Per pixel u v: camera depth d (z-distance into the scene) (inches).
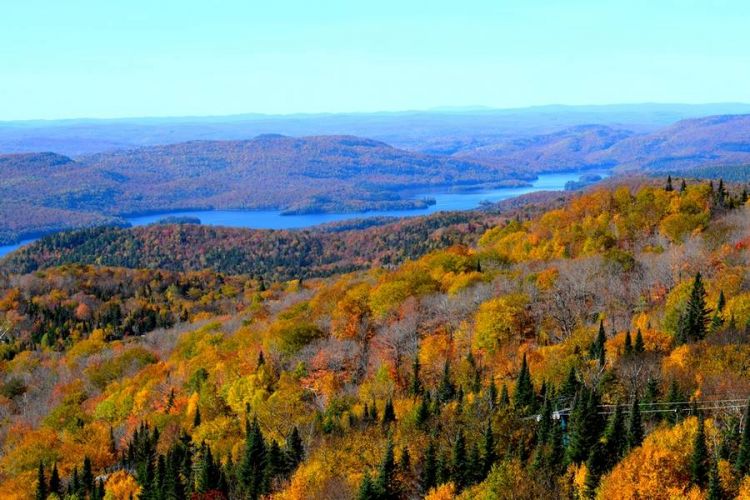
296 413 3777.1
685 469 2524.6
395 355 4367.6
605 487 2564.0
